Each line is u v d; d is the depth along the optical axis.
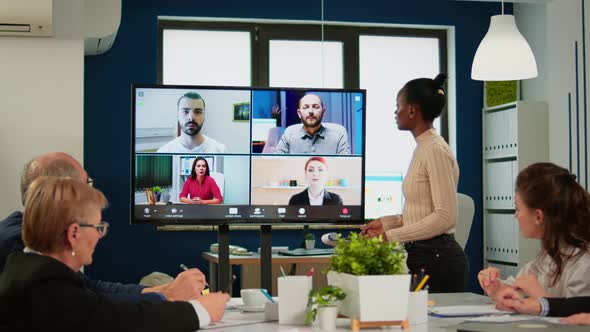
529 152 6.66
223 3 6.88
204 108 3.07
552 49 6.22
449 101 7.36
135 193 3.04
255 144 3.10
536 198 2.51
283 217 3.11
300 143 3.12
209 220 3.07
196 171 3.07
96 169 6.66
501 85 7.16
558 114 6.19
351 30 7.18
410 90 3.52
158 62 6.89
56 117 4.51
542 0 6.18
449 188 3.41
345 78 7.14
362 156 3.16
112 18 5.62
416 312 2.20
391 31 7.24
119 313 1.85
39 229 1.87
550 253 2.50
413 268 3.41
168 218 3.05
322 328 2.11
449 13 7.25
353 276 2.08
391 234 3.37
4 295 1.78
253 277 5.88
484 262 7.23
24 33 4.39
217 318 2.07
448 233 3.45
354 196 3.16
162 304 1.97
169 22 6.90
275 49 7.07
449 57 7.34
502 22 5.09
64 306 1.78
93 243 1.93
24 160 4.47
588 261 2.43
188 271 2.62
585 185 5.94
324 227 6.90
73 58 4.54
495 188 7.03
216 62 6.98
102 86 6.69
